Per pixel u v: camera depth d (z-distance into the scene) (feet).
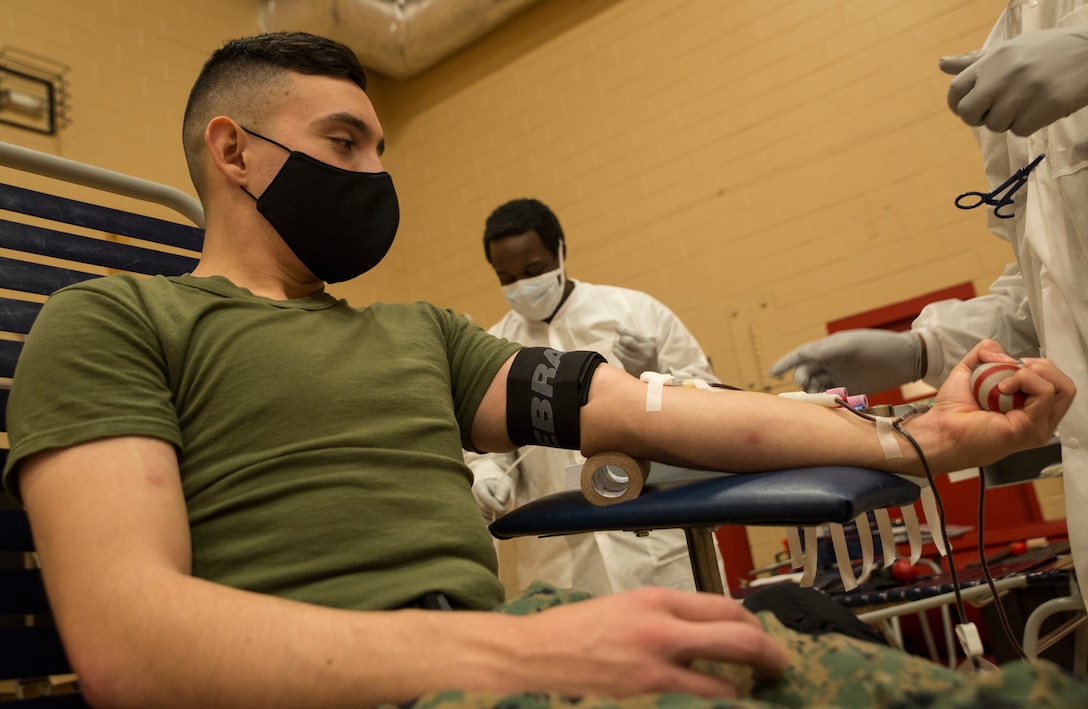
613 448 2.64
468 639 1.65
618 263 13.61
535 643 1.62
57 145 11.64
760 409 2.55
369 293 15.37
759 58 12.80
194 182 3.09
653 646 1.57
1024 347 4.61
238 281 2.85
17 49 11.62
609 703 1.42
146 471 1.99
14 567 2.47
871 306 11.27
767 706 1.34
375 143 3.05
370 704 1.59
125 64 12.89
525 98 15.29
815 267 11.79
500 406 2.81
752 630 1.61
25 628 2.40
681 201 13.16
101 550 1.80
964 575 5.04
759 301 12.17
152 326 2.36
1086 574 3.76
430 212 16.16
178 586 1.73
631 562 7.35
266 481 2.22
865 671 1.65
